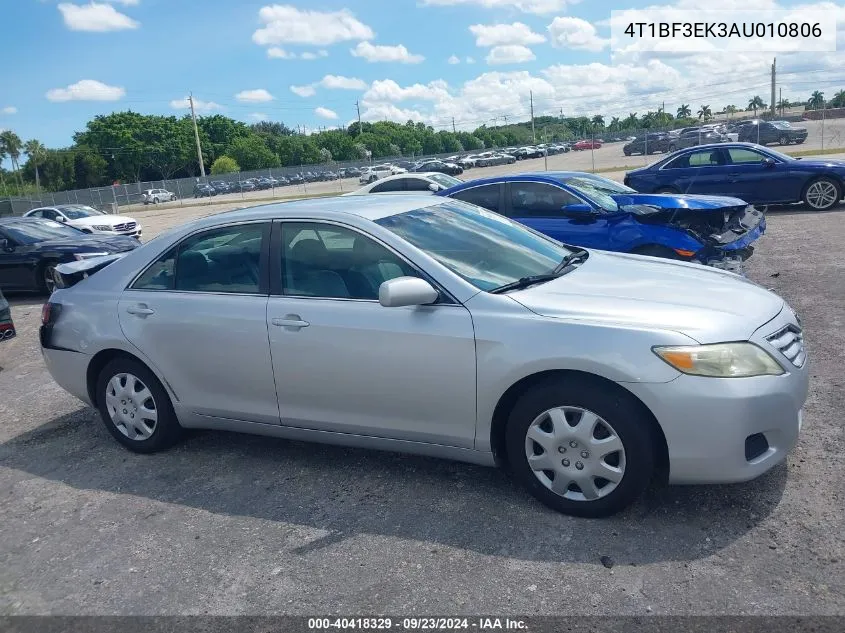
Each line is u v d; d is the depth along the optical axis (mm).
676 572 2980
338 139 105438
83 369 4758
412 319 3633
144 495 4156
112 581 3314
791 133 38562
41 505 4148
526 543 3287
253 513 3818
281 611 2973
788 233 11031
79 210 24250
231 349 4160
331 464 4332
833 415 4301
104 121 101062
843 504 3352
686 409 3125
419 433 3748
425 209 4363
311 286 3992
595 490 3377
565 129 135625
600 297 3533
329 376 3883
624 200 7879
